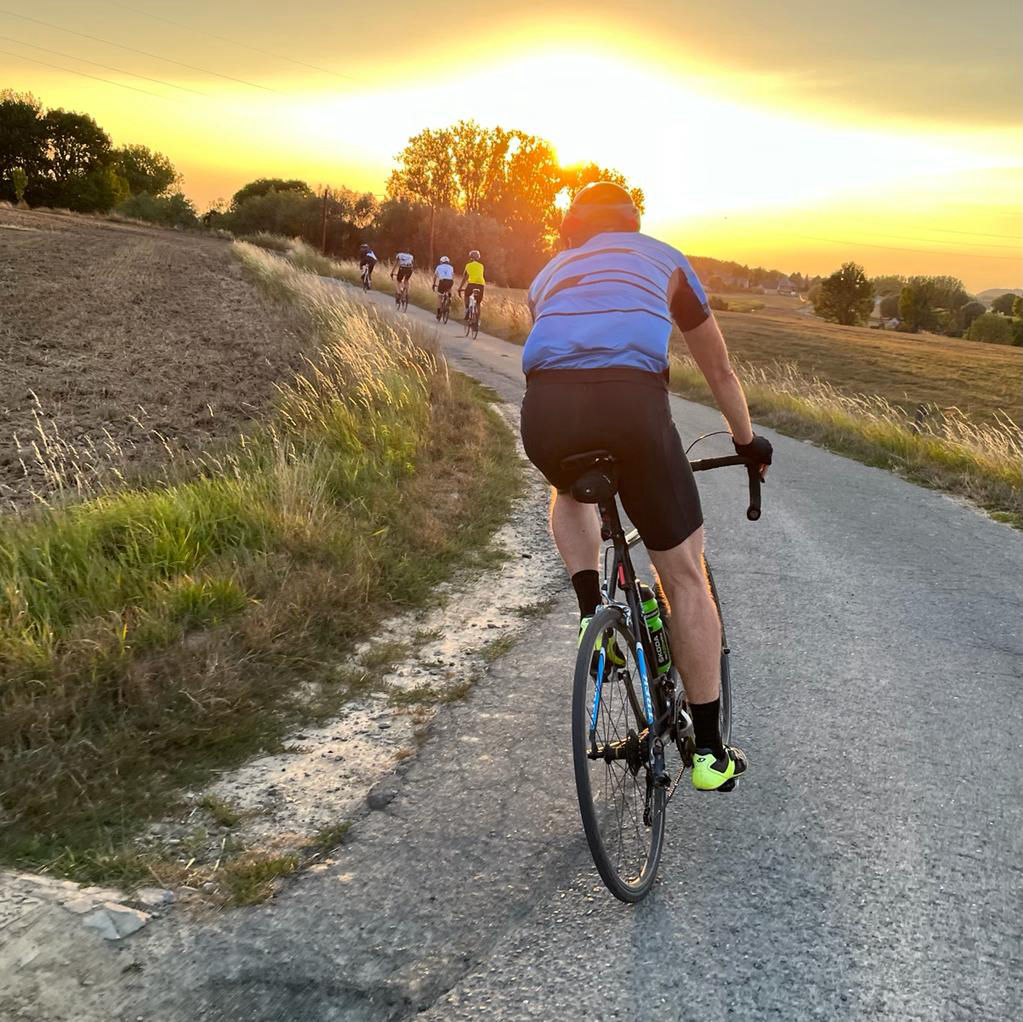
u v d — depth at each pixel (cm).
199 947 233
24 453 782
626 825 269
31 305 1928
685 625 260
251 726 352
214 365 1339
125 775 311
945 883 265
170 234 6638
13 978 214
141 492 620
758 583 567
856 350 6350
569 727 367
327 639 439
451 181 10088
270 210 9600
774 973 227
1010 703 398
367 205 8581
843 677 422
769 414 1406
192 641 405
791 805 309
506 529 671
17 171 8400
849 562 623
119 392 1096
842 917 249
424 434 884
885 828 295
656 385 245
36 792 288
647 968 229
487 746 349
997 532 735
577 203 286
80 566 466
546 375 248
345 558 526
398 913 250
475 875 267
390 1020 212
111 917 237
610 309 249
